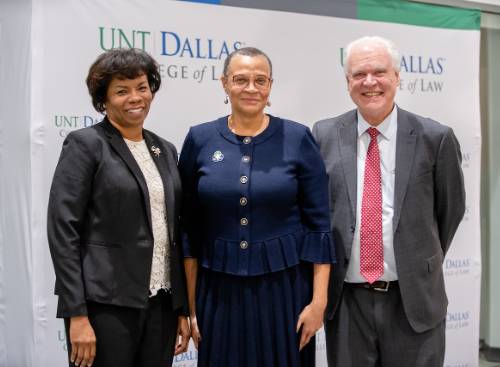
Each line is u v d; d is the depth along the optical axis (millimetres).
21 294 2357
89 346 1488
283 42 2689
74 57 2291
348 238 1762
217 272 1644
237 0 2586
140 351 1617
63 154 1514
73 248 1468
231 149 1639
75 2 2283
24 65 2256
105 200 1499
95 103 1597
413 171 1740
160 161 1645
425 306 1755
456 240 3125
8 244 2414
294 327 1655
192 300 1746
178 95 2506
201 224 1723
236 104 1612
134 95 1552
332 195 1811
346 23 2818
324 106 2797
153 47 2438
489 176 3557
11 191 2369
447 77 3074
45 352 2299
